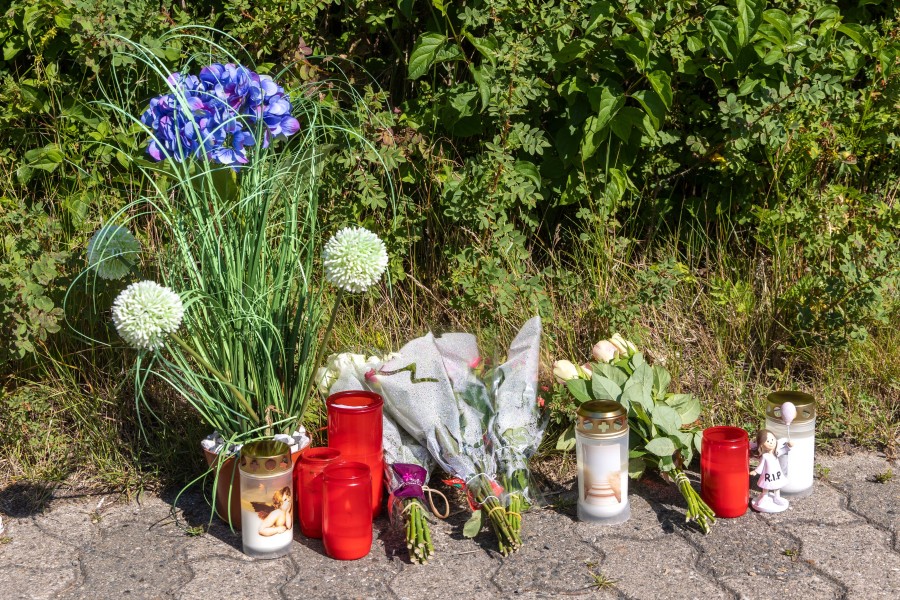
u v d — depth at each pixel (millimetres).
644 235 4246
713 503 2803
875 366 3535
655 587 2457
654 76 3631
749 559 2582
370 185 3488
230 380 2768
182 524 2814
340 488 2559
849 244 3566
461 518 2852
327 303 3586
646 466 3088
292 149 3725
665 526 2768
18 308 2996
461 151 4043
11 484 3025
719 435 2852
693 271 4070
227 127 2715
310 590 2465
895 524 2748
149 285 2402
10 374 3314
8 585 2494
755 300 3832
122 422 3234
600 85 3707
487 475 2748
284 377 2848
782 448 2838
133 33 3596
